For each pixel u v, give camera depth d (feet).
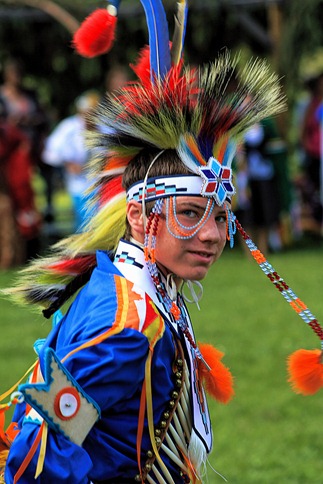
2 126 45.47
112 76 42.04
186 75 10.83
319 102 53.31
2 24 53.88
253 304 37.47
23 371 28.04
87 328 10.06
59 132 44.19
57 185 61.41
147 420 10.37
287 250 51.13
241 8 51.62
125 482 10.37
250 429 23.89
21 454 9.76
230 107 10.68
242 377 27.84
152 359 10.27
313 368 11.25
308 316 11.09
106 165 11.39
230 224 10.77
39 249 47.47
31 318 36.11
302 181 54.95
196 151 10.53
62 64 57.26
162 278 10.89
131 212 10.95
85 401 9.72
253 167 47.32
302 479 20.76
